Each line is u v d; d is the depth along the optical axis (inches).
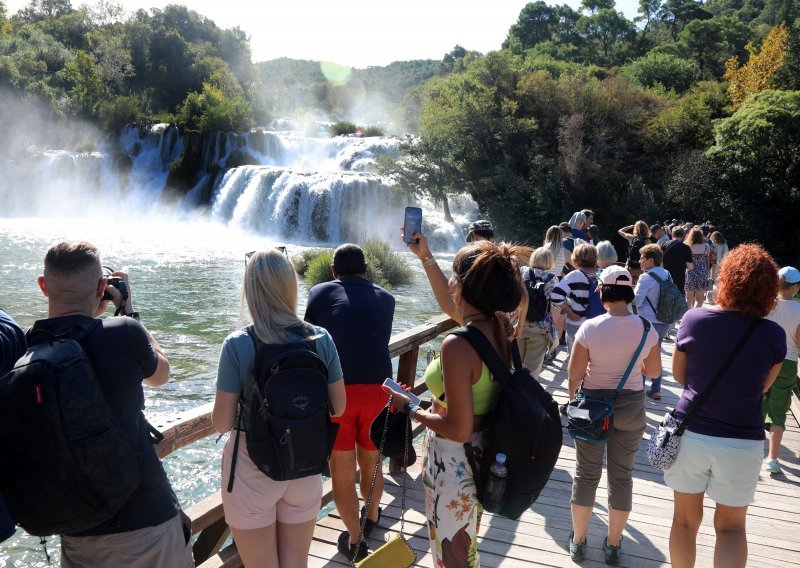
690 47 3255.4
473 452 95.0
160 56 2385.6
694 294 436.5
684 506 117.1
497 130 1268.5
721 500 111.7
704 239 433.1
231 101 1750.7
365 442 136.6
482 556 146.8
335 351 101.9
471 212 1359.5
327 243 1202.0
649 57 2564.0
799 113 1293.1
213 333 525.0
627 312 137.7
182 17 2856.8
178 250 984.3
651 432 235.9
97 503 74.2
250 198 1304.1
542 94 1349.7
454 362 90.4
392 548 105.5
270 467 90.8
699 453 111.6
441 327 219.1
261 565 97.4
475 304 93.7
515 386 90.0
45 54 2146.9
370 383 133.3
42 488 72.7
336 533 151.6
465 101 1311.5
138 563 80.9
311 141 1658.5
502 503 89.9
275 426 89.6
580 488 141.6
